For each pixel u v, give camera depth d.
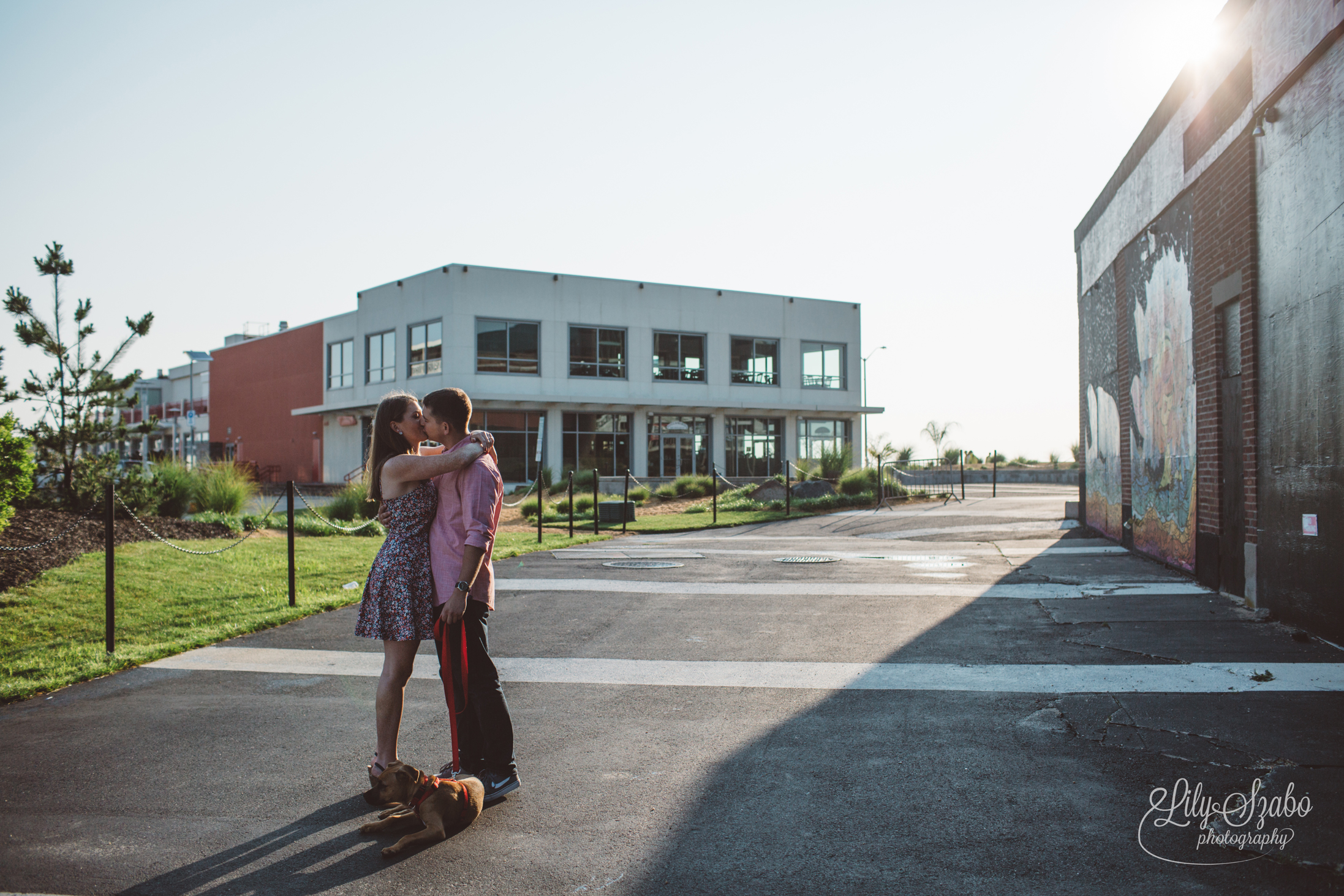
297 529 15.45
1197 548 9.33
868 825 3.55
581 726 4.90
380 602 3.83
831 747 4.47
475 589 3.89
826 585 9.71
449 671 3.83
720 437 38.34
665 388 37.12
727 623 7.68
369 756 4.49
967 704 5.15
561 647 6.83
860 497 23.81
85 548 10.37
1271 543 7.38
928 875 3.12
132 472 14.05
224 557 10.80
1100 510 14.80
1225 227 8.41
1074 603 8.30
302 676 6.07
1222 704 4.97
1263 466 7.54
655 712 5.14
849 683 5.65
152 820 3.72
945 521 18.45
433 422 3.98
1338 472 6.18
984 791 3.87
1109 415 13.84
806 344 40.22
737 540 15.90
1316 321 6.48
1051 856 3.25
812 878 3.12
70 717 5.17
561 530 18.33
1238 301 8.23
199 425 56.09
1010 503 23.52
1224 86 8.46
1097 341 14.81
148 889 3.14
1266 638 6.61
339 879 3.20
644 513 23.64
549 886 3.12
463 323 33.62
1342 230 6.07
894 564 11.47
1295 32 6.68
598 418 36.03
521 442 34.59
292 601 8.46
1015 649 6.48
